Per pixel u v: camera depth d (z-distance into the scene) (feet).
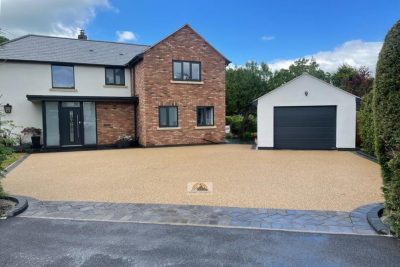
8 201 19.85
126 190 23.31
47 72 57.31
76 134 58.23
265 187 23.66
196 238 13.87
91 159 41.50
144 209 18.22
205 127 61.93
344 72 101.86
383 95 14.62
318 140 49.85
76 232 14.71
